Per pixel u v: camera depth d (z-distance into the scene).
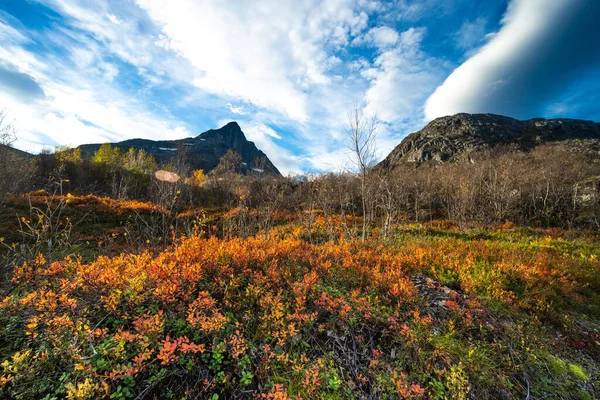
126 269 4.69
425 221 19.05
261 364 3.64
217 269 5.38
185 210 17.48
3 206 13.43
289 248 7.43
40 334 3.38
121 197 23.44
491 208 19.36
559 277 7.50
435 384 3.74
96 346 3.32
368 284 6.02
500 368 4.29
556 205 20.22
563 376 4.36
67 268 4.67
